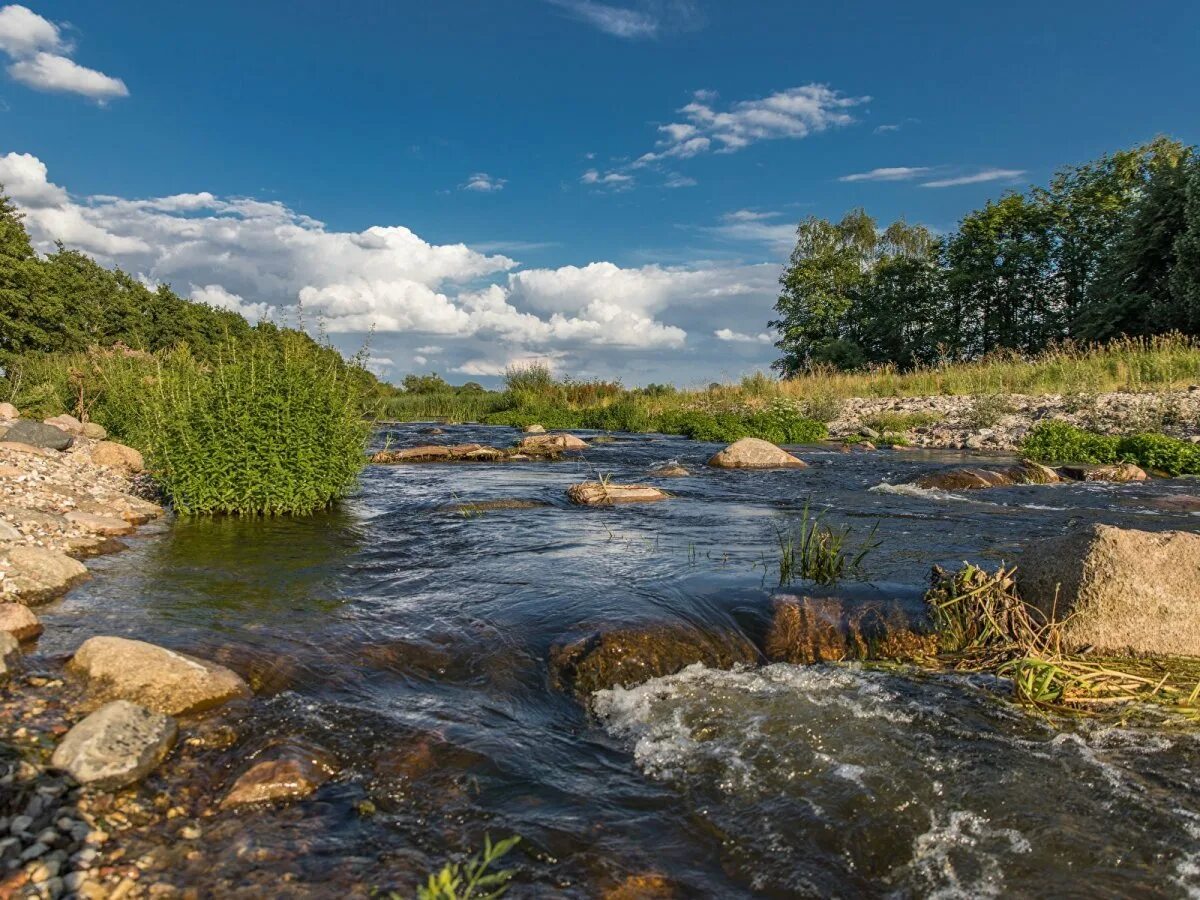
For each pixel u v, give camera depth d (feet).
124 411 46.06
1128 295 93.09
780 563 20.67
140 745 10.38
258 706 12.44
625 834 9.62
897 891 8.75
